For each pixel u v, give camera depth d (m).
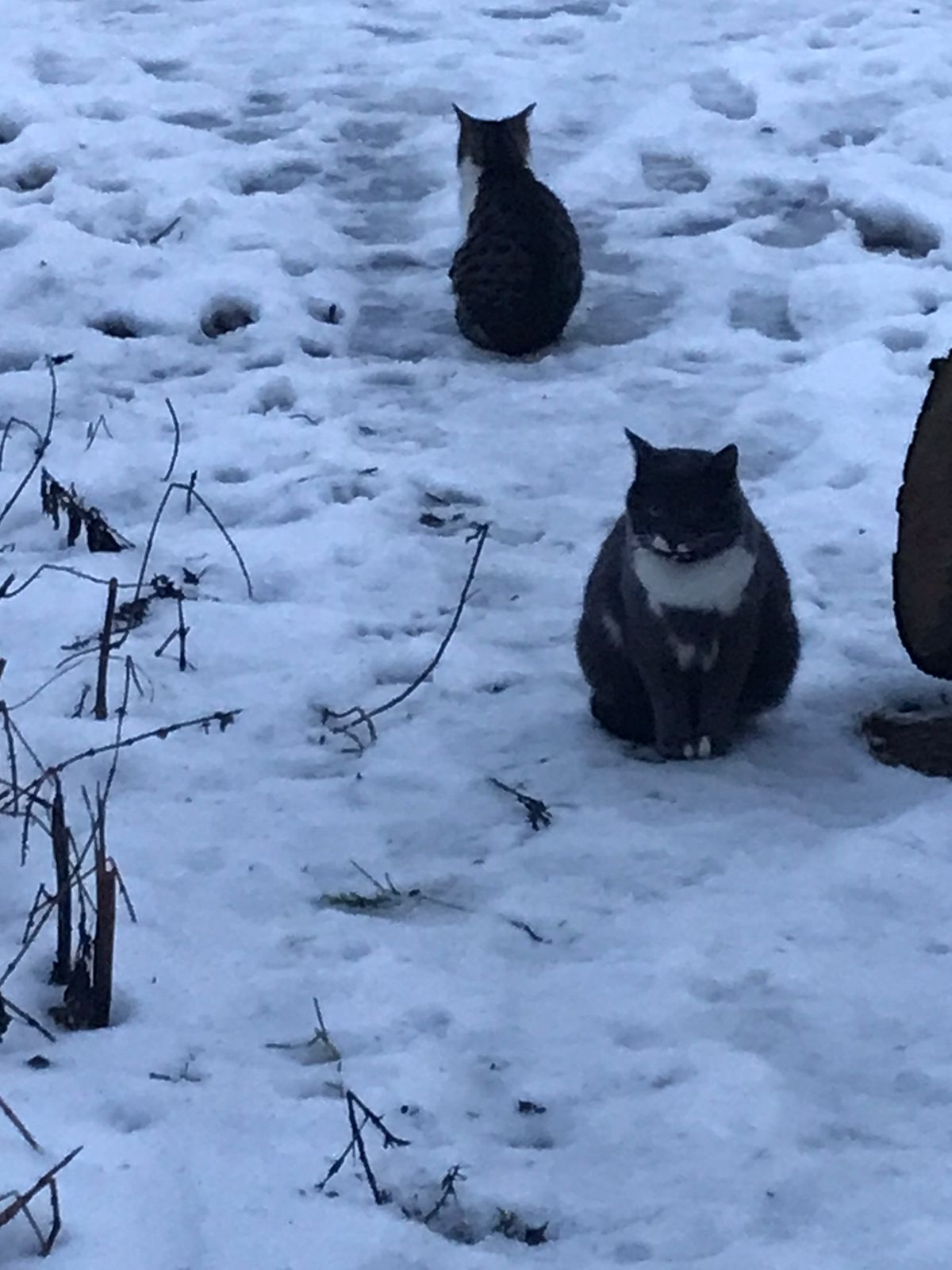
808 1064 1.74
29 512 2.86
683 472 2.16
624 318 3.57
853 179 3.99
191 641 2.52
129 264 3.65
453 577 2.73
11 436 3.09
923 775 2.26
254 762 2.27
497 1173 1.60
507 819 2.17
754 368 3.35
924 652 2.31
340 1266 1.47
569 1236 1.54
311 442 3.09
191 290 3.57
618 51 4.77
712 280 3.67
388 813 2.17
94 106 4.39
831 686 2.46
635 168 4.14
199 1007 1.80
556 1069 1.73
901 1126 1.65
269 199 3.93
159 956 1.88
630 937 1.94
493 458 3.07
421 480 2.99
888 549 2.78
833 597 2.67
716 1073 1.71
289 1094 1.68
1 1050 1.71
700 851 2.09
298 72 4.68
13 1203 1.44
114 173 4.04
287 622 2.57
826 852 2.08
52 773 1.89
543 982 1.86
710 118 4.32
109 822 2.11
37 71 4.63
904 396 3.19
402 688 2.45
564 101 4.48
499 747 2.33
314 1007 1.81
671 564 2.17
